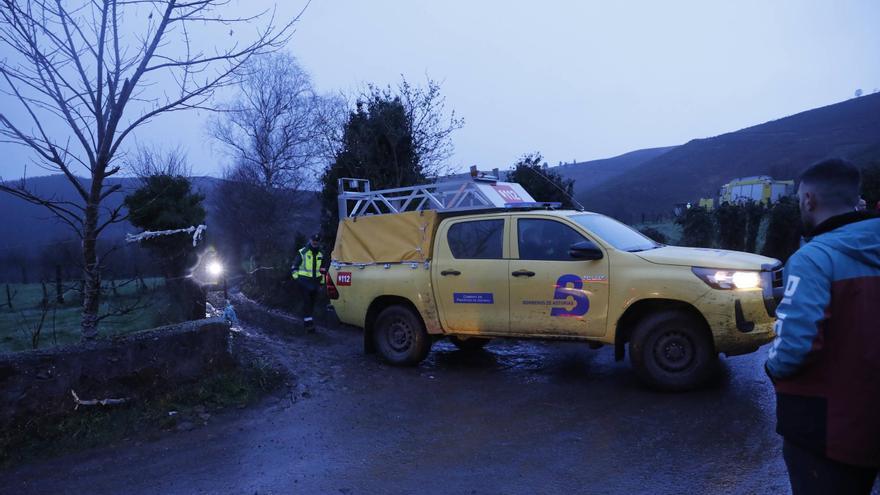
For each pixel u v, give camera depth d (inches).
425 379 274.4
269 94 1029.8
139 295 350.3
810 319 81.4
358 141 507.8
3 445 190.7
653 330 232.5
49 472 180.4
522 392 245.9
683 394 228.4
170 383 234.7
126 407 220.7
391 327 303.3
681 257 233.5
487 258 273.3
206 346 247.1
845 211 88.6
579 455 177.3
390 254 302.5
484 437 196.9
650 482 157.2
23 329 361.7
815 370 83.6
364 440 199.2
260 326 410.9
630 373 264.4
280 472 175.6
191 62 207.9
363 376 282.0
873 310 80.0
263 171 1059.9
